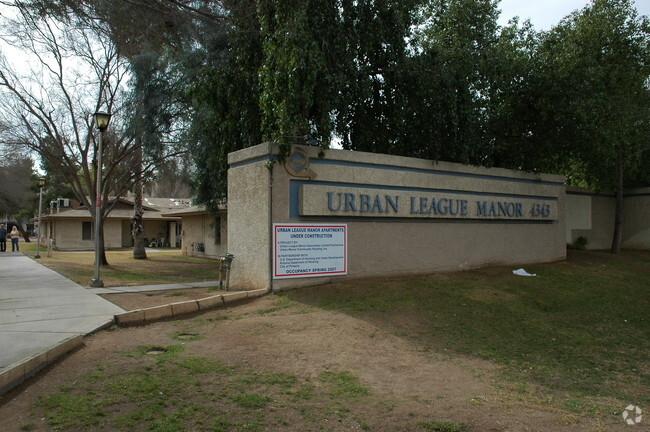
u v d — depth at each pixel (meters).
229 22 13.30
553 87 14.80
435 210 12.83
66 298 9.98
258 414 4.62
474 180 13.95
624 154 18.36
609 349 8.49
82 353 6.16
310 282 10.62
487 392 5.71
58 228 37.06
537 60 15.16
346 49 11.60
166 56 17.77
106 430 4.09
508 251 14.92
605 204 22.22
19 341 6.25
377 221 11.79
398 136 14.23
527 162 16.12
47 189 49.62
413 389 5.62
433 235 12.93
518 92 15.52
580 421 4.96
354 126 13.56
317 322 8.08
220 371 5.73
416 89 13.09
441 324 8.67
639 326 10.18
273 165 10.13
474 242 13.95
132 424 4.21
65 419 4.24
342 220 11.16
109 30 13.12
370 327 7.99
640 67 16.38
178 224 41.97
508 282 12.30
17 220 65.00
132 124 18.36
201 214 28.61
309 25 10.52
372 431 4.42
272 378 5.62
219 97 13.29
